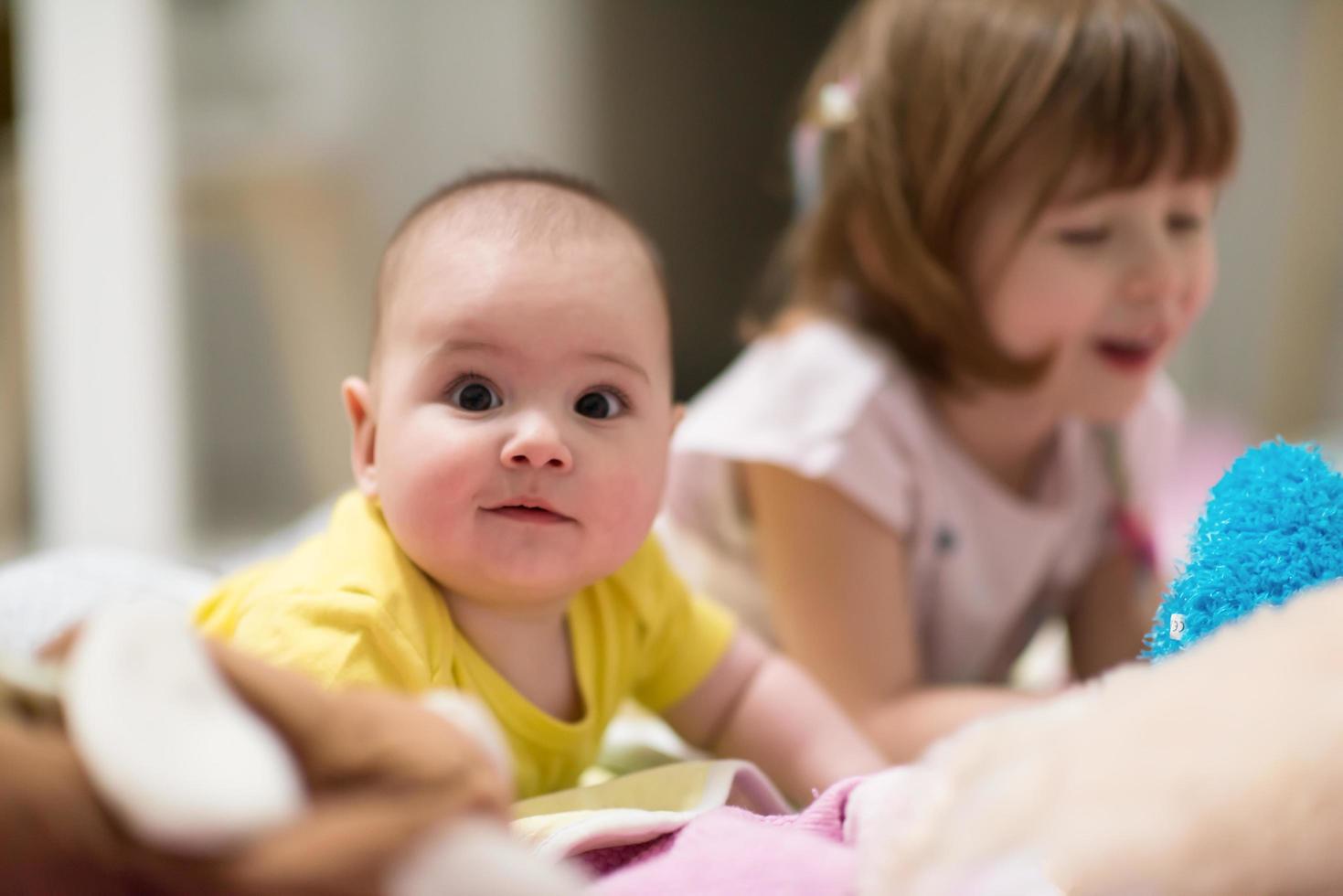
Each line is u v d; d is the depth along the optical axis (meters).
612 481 0.64
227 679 0.35
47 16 1.76
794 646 1.02
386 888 0.30
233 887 0.30
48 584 0.86
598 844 0.55
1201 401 2.43
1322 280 2.36
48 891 0.31
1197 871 0.37
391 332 0.67
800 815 0.58
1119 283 0.94
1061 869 0.39
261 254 1.93
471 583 0.64
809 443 1.01
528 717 0.68
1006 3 0.96
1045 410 1.03
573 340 0.64
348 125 1.97
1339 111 2.30
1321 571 0.53
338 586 0.63
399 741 0.34
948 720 0.94
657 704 0.82
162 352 1.84
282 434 1.95
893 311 1.07
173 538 1.86
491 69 2.06
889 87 1.01
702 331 2.32
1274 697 0.39
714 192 2.29
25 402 1.92
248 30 1.90
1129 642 1.15
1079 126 0.90
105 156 1.78
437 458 0.63
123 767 0.31
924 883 0.41
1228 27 2.29
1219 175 0.95
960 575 1.07
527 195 0.69
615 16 2.18
